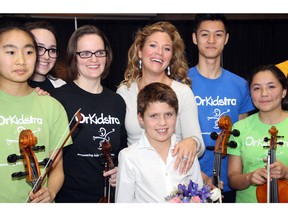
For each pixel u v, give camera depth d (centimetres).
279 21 542
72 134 203
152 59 211
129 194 189
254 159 211
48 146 189
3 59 178
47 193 173
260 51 548
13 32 179
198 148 202
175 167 188
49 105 191
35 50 185
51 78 246
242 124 217
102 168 207
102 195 207
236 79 241
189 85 231
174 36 226
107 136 208
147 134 193
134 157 189
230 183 212
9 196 179
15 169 180
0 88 185
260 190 196
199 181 194
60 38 484
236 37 545
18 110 184
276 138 200
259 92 211
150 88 193
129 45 521
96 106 208
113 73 525
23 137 171
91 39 207
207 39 234
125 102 217
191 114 210
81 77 211
